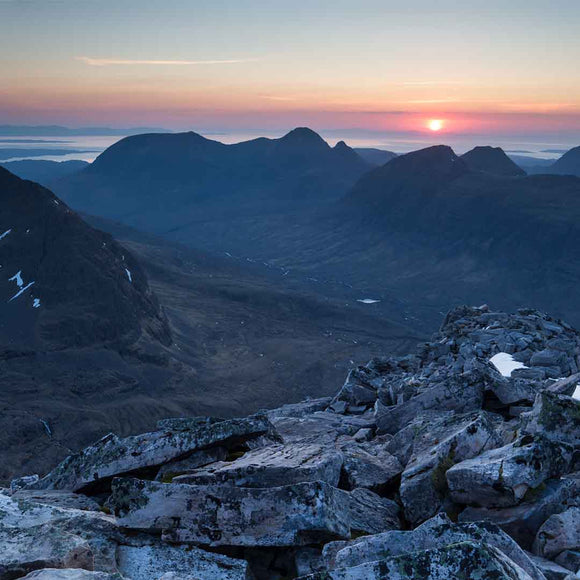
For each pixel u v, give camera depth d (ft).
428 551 25.89
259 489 35.76
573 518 36.99
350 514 40.11
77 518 37.37
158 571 33.91
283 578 34.76
